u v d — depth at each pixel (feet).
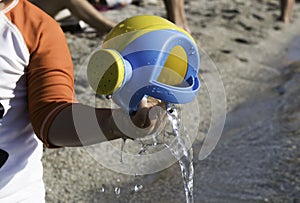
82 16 17.70
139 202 12.98
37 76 6.79
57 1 17.53
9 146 7.18
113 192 13.17
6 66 6.86
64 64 6.88
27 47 6.90
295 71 22.48
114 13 24.64
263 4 31.68
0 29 6.87
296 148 16.14
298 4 33.42
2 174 7.20
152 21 6.53
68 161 13.91
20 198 7.34
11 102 7.06
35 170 7.47
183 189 13.56
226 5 30.48
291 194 13.82
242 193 13.84
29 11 7.07
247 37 26.00
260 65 22.80
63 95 6.63
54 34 7.05
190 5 29.89
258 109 18.69
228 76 21.15
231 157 15.40
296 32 27.99
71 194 12.88
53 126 6.43
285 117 18.21
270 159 15.47
